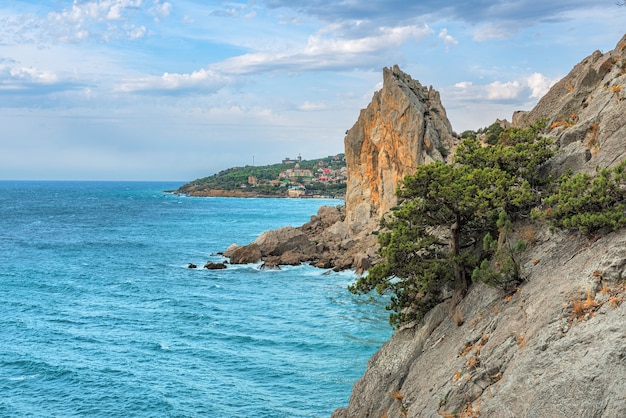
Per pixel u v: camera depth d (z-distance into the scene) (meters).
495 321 22.45
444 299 29.48
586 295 18.72
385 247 31.95
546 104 38.88
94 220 188.38
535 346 18.45
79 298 69.25
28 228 157.25
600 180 22.17
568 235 23.66
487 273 23.78
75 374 43.19
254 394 39.47
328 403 37.88
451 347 24.08
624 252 18.70
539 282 22.08
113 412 36.94
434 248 31.34
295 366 44.66
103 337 52.88
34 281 79.69
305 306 64.19
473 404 19.78
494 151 31.58
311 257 95.06
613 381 15.39
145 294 71.56
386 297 67.50
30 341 51.38
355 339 51.22
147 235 143.12
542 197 27.64
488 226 29.16
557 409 16.19
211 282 79.31
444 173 30.05
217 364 45.41
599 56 36.72
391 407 25.34
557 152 30.11
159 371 43.97
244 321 58.06
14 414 36.41
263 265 89.62
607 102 29.64
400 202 31.91
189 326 56.47
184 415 36.44
